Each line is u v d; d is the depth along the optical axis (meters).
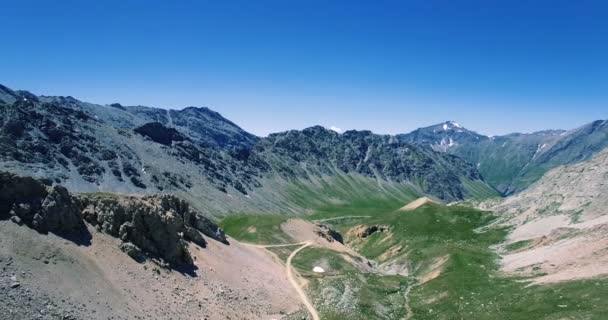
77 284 83.00
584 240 143.88
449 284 139.62
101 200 105.75
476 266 159.00
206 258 125.19
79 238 95.25
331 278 149.62
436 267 175.50
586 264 122.88
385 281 155.38
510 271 143.25
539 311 99.12
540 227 195.88
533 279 125.44
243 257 145.12
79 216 98.25
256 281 129.50
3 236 82.75
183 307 96.50
